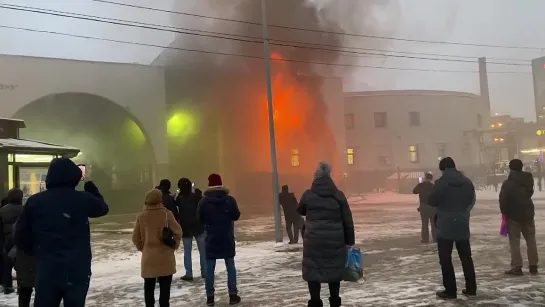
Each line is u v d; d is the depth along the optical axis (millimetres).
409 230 15227
